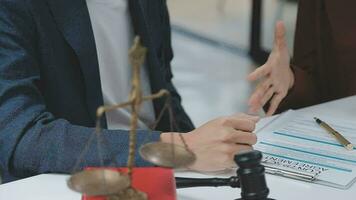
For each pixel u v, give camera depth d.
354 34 2.22
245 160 1.08
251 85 5.00
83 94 1.81
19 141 1.51
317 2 2.25
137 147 1.40
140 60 0.93
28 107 1.57
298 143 1.64
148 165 1.34
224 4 7.74
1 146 1.54
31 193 1.39
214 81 5.16
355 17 2.21
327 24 2.28
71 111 1.79
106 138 1.48
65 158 1.47
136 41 0.92
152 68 1.94
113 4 1.87
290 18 6.50
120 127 1.91
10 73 1.60
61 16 1.72
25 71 1.64
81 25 1.74
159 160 1.01
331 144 1.62
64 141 1.49
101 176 0.96
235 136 1.46
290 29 5.85
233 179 1.26
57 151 1.48
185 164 1.01
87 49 1.75
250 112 1.94
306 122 1.81
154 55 1.94
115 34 1.89
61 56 1.74
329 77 2.32
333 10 2.22
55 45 1.73
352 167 1.47
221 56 5.89
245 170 1.08
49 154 1.49
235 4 7.72
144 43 1.92
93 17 1.84
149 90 1.96
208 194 1.35
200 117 4.39
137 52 0.92
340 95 2.31
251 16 5.99
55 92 1.77
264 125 1.79
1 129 1.54
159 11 2.05
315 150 1.58
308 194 1.36
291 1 6.98
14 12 1.64
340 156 1.54
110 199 0.99
